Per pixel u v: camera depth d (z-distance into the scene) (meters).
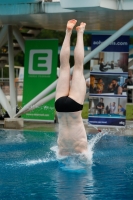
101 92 21.81
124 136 19.38
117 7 18.27
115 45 21.53
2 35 24.55
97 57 21.72
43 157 14.32
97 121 21.97
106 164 13.39
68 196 10.10
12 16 21.05
